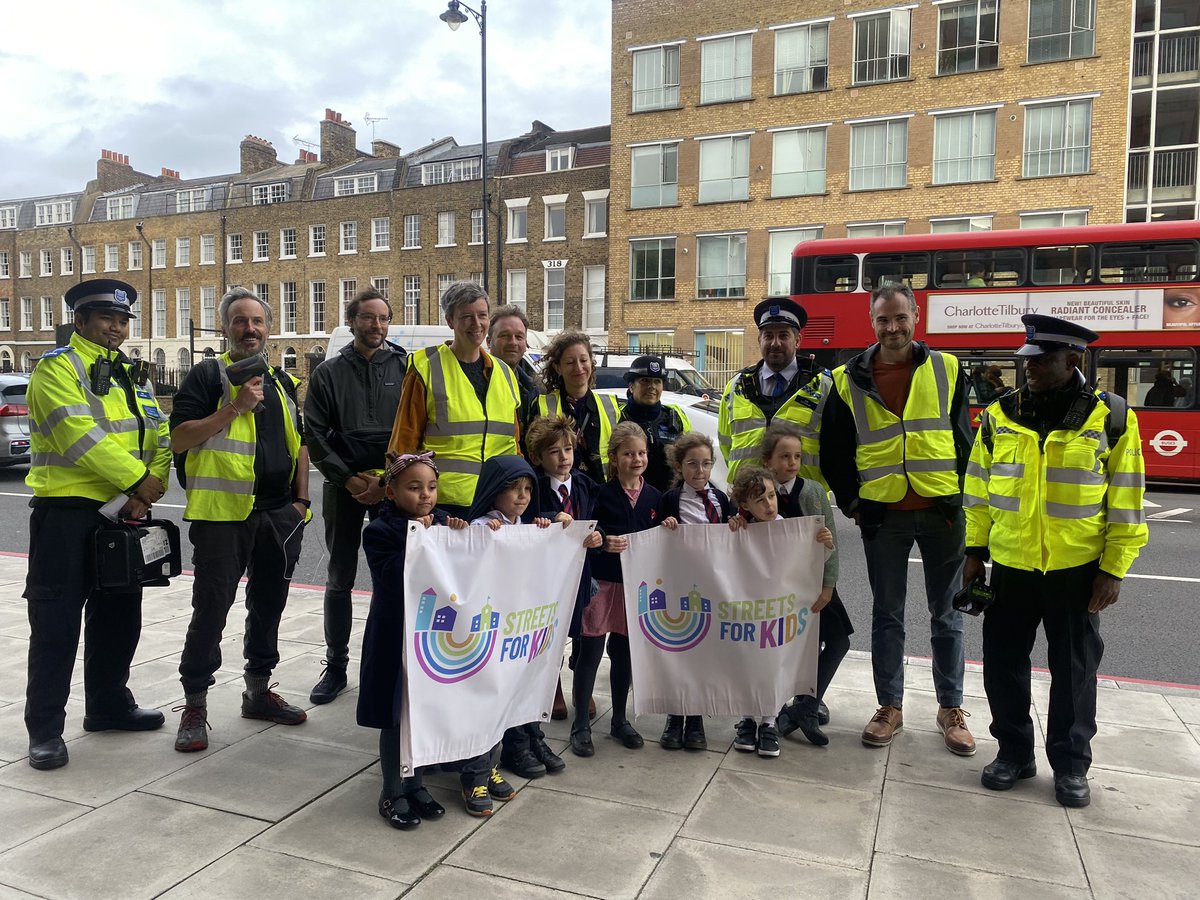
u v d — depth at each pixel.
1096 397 3.48
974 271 14.30
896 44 25.17
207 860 2.89
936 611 4.13
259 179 42.47
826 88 25.98
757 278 27.11
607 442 4.31
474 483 3.91
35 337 45.78
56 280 45.03
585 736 3.90
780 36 26.59
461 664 3.24
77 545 3.67
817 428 4.26
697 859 2.94
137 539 3.70
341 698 4.56
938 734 4.18
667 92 28.27
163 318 41.56
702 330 27.97
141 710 4.11
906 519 4.07
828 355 15.00
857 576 8.00
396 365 4.70
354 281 35.97
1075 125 23.38
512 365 4.65
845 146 25.86
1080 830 3.20
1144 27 25.08
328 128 41.50
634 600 3.87
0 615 6.08
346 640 4.57
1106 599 3.39
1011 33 23.84
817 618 3.99
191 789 3.43
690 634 3.94
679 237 28.14
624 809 3.32
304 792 3.42
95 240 43.38
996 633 3.62
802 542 3.93
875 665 4.18
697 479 4.04
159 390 28.75
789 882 2.80
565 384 4.30
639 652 3.89
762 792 3.49
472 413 3.91
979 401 14.23
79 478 3.67
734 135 27.23
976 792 3.52
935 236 14.52
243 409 3.81
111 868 2.83
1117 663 5.51
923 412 4.03
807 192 26.42
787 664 3.94
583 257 30.78
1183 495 13.45
